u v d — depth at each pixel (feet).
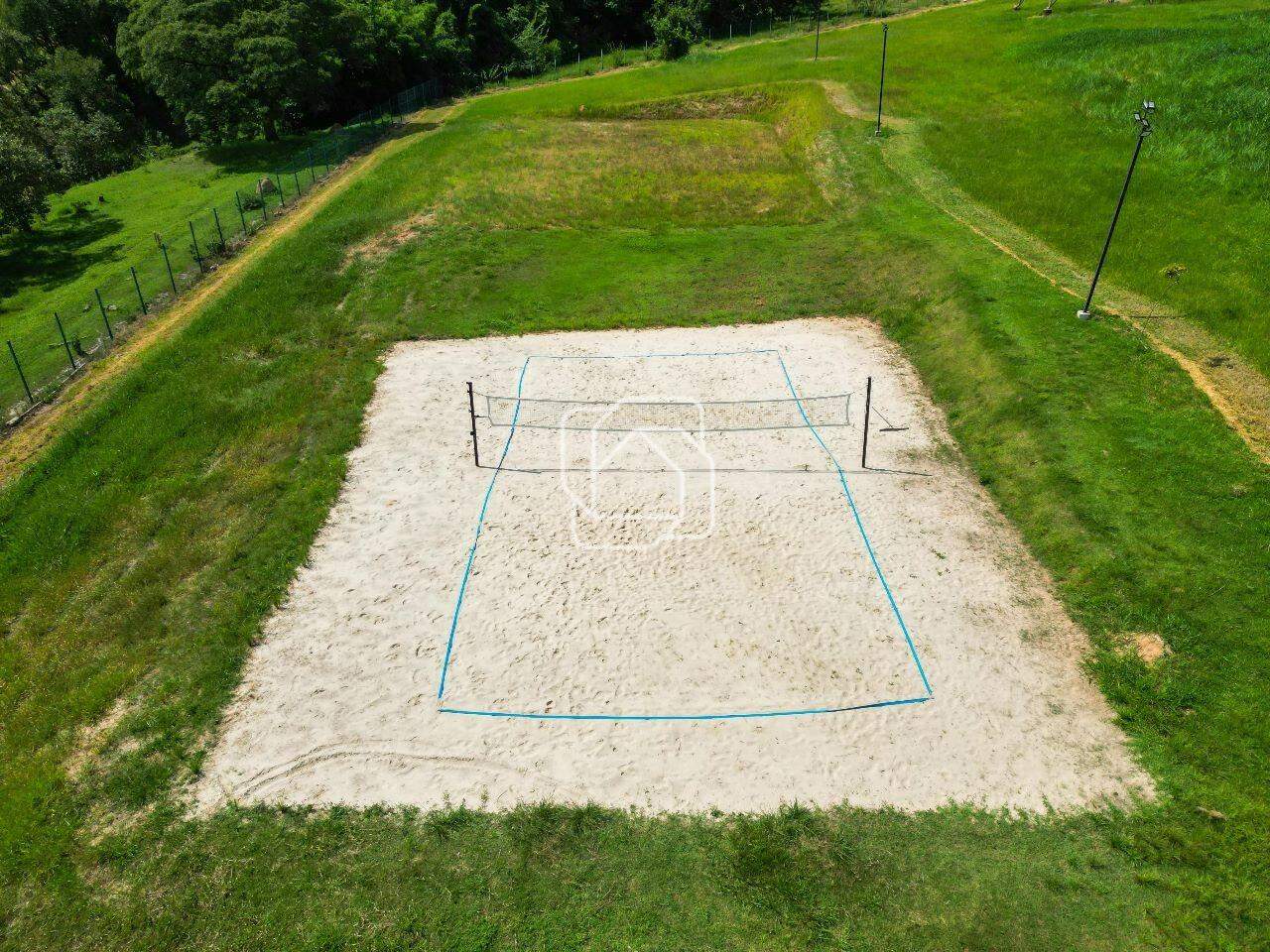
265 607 62.69
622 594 63.26
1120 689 53.47
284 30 170.91
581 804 49.37
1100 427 71.15
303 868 46.14
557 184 140.56
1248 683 51.62
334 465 76.89
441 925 43.32
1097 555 61.41
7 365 98.63
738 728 53.57
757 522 69.46
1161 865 44.42
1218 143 116.37
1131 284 89.97
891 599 61.82
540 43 256.32
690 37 229.04
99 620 62.64
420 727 54.03
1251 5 175.83
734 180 138.00
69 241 143.13
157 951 42.60
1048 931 41.86
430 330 98.94
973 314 87.66
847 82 163.84
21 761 52.60
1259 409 71.26
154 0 170.91
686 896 44.45
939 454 75.97
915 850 46.24
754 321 98.02
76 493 75.15
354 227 124.36
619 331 97.76
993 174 120.78
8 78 205.87
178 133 236.84
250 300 105.19
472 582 64.64
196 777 51.16
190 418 84.23
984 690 54.95
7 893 45.57
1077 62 153.69
